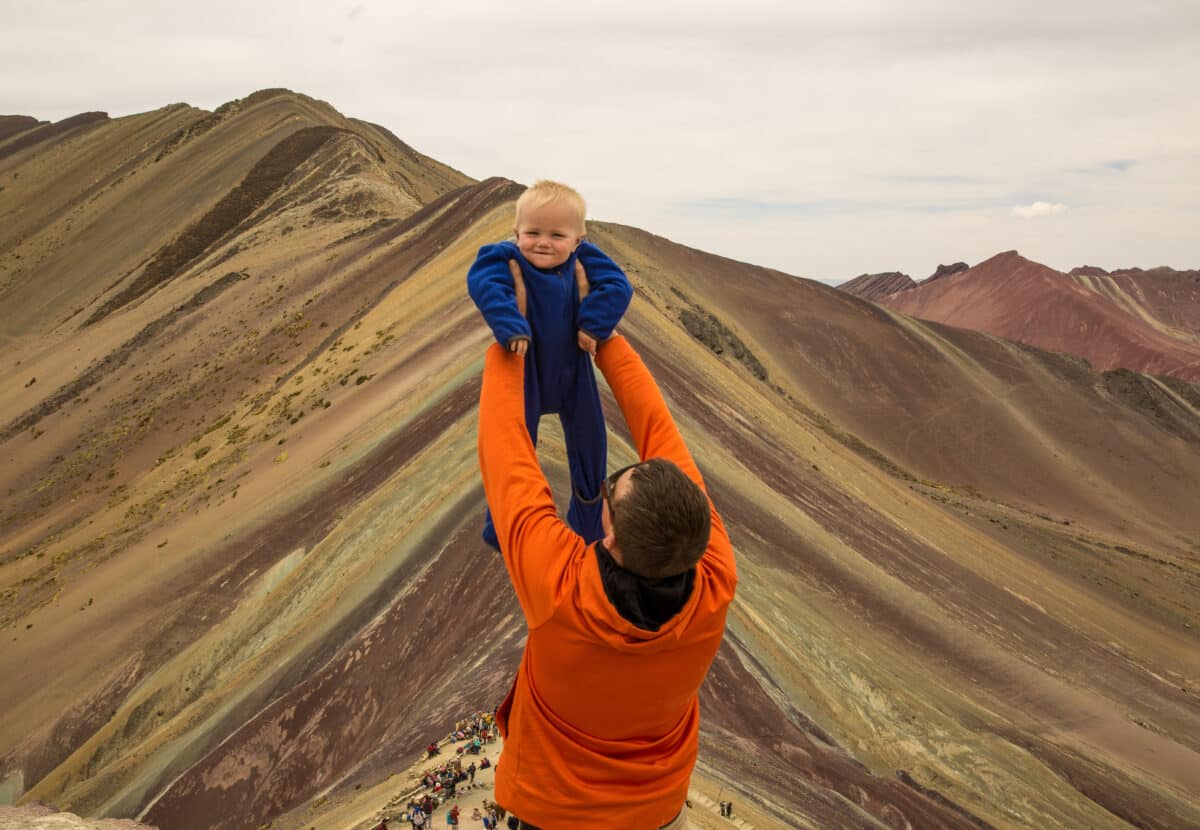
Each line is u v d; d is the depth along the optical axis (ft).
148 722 162.20
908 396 556.92
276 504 216.13
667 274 564.30
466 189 456.86
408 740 107.04
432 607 145.69
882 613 205.16
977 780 148.46
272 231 520.01
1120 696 216.95
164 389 367.04
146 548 232.32
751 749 120.57
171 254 545.03
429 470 188.96
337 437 238.68
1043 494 505.66
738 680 140.56
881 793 124.77
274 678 149.59
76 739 167.73
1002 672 201.57
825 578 206.08
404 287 355.15
